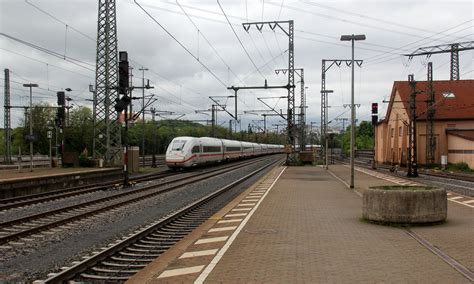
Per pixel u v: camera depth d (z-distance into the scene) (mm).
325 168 55781
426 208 13773
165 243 13102
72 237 13891
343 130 117438
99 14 41500
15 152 86438
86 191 27281
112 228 15477
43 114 82000
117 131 43406
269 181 34375
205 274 8461
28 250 12078
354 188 28406
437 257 9523
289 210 17719
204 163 58688
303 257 9664
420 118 64188
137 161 46688
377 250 10273
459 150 59750
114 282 9133
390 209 13891
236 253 10180
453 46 55469
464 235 12086
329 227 13570
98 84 42500
